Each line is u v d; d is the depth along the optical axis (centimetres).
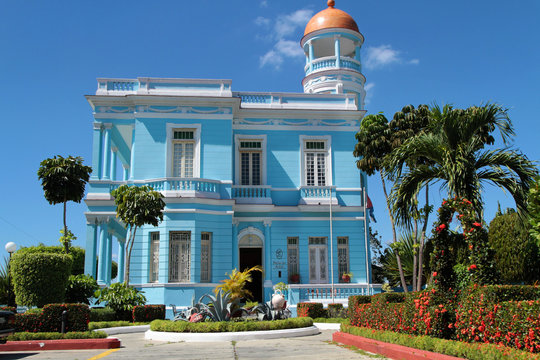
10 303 2025
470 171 1252
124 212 2006
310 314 2052
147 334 1529
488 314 815
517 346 745
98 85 2572
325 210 2633
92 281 1948
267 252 2586
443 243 1030
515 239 1998
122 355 1096
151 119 2497
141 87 2536
